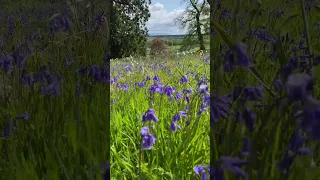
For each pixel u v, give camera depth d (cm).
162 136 196
